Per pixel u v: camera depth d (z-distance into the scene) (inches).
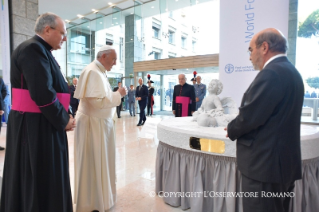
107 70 69.6
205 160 65.7
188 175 70.3
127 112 402.6
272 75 36.2
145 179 96.5
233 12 139.5
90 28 459.5
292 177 37.3
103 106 63.3
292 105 36.9
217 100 84.4
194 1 325.1
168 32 358.0
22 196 46.9
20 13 185.0
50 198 47.6
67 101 52.6
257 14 132.5
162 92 415.8
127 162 118.4
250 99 37.9
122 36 417.4
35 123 46.0
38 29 48.2
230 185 60.9
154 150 141.6
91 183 68.3
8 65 184.5
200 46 327.0
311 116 241.8
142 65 377.4
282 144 36.4
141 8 374.9
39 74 43.4
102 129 67.9
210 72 349.7
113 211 70.9
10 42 183.9
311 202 60.1
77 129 67.0
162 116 338.6
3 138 166.1
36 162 45.8
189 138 66.8
